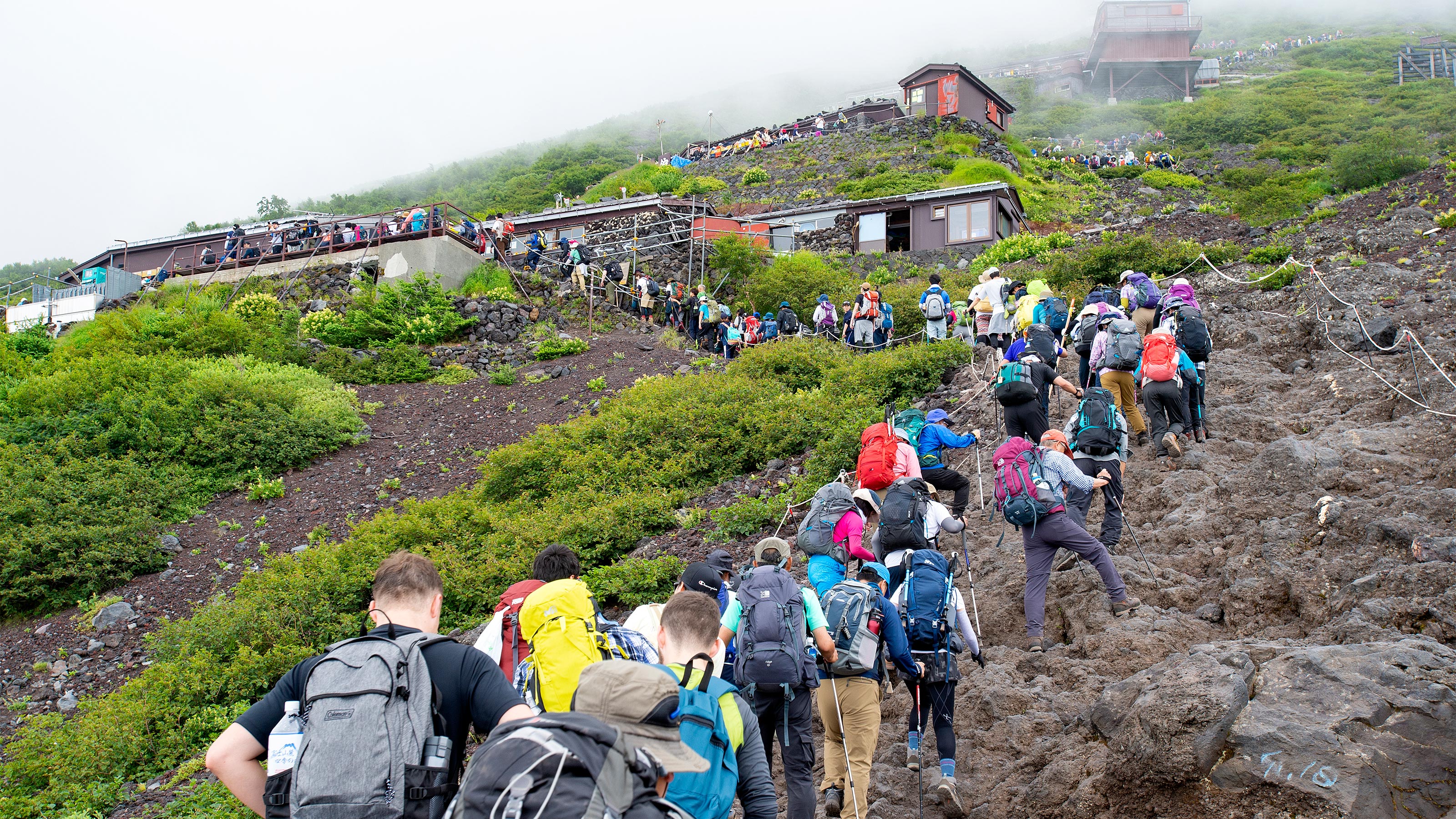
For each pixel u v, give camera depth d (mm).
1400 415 8641
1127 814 4539
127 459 17594
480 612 12281
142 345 22906
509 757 2381
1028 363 9359
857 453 13031
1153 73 85938
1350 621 5320
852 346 20266
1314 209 20500
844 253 37188
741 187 54719
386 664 2941
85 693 12648
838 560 5793
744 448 15070
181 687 11383
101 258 39281
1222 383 11180
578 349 23922
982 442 11992
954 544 9195
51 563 14672
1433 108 55406
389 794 2695
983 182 43844
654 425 16078
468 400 21688
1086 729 5320
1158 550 7598
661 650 3900
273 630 12156
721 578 5250
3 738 11734
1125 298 11453
